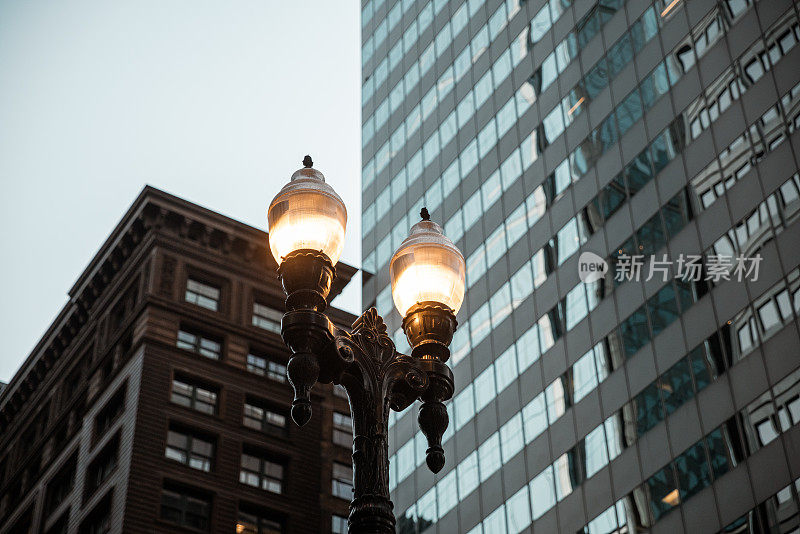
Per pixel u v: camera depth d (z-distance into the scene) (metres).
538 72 69.94
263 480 73.88
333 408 81.31
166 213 83.12
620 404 54.38
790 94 51.84
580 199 62.19
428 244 12.19
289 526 72.31
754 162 52.38
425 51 83.88
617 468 53.03
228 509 70.25
